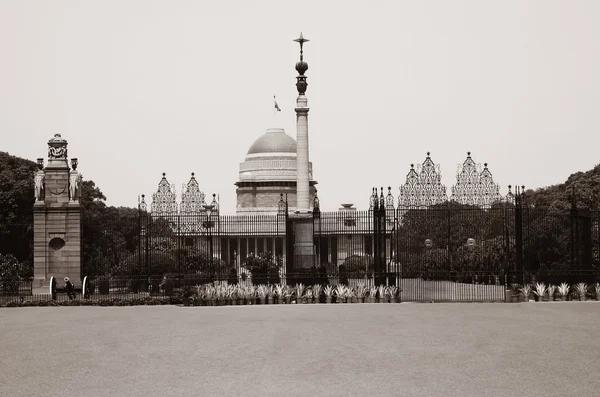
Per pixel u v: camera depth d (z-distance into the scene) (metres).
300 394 30.38
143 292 81.00
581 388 31.08
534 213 87.62
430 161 78.31
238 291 70.12
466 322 51.12
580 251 80.44
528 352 38.84
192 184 89.38
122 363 37.16
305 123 88.38
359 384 31.94
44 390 31.66
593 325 49.25
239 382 32.59
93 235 102.44
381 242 78.25
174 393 30.83
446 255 93.69
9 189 115.69
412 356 37.91
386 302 69.38
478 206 77.75
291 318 54.34
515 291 69.31
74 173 86.19
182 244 94.81
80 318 57.16
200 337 45.06
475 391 30.61
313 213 81.88
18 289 81.81
